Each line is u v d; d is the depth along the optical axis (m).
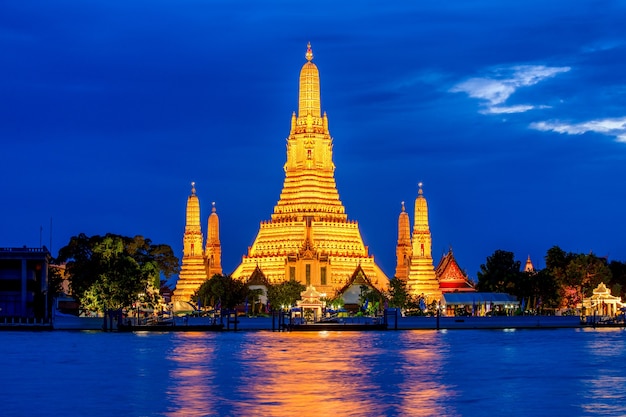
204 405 103.75
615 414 99.06
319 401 106.25
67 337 197.75
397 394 110.75
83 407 102.81
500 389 114.88
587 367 137.62
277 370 132.62
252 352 160.38
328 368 135.38
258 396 109.31
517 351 163.38
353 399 107.62
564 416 98.06
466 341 190.12
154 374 128.38
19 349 165.88
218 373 129.25
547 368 135.75
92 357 150.62
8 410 101.38
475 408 102.31
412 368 135.50
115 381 121.56
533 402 105.75
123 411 100.50
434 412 99.88
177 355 154.38
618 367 137.38
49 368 135.50
